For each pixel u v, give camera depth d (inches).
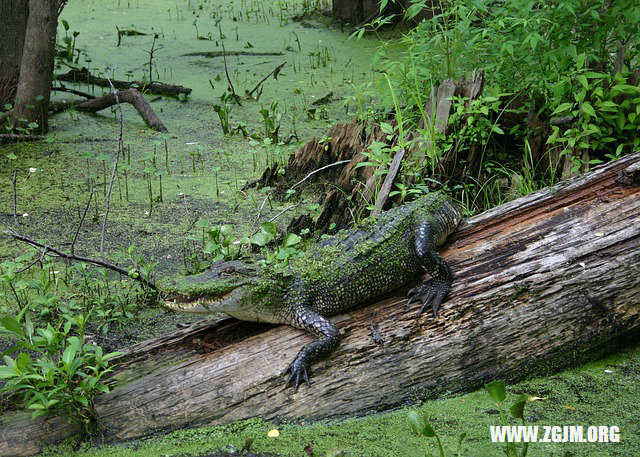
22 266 290.4
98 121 501.4
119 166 389.1
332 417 221.1
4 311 281.7
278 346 233.5
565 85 346.6
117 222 361.1
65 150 449.1
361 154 365.1
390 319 241.6
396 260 253.8
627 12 335.3
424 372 230.2
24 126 465.1
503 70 370.0
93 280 307.0
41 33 452.4
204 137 476.7
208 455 207.9
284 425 219.0
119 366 232.1
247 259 246.2
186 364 229.5
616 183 280.7
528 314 241.4
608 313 246.2
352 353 231.3
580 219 268.2
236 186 403.9
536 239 263.4
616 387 233.9
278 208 379.2
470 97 350.6
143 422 216.8
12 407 219.8
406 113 379.9
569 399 228.2
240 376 225.3
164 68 607.8
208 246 286.8
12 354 254.5
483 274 252.4
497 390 179.9
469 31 378.0
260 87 568.7
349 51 651.5
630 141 347.6
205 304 231.3
